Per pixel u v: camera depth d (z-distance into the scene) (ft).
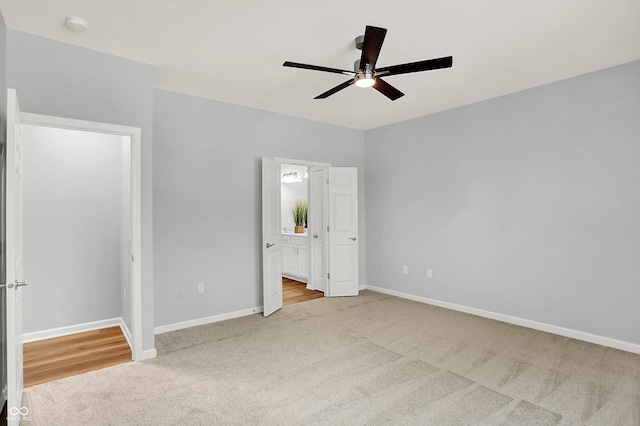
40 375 9.37
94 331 13.06
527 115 13.01
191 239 13.38
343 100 14.19
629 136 10.75
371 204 19.10
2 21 7.95
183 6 7.72
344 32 8.88
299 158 16.74
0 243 7.65
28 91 8.71
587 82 11.57
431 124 16.19
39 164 12.31
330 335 12.29
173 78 11.77
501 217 13.78
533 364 9.93
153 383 8.87
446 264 15.69
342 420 7.31
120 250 13.78
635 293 10.68
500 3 7.63
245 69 11.10
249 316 14.64
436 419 7.34
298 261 21.77
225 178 14.26
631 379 9.03
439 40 9.30
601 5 7.69
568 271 12.03
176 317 13.01
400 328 12.99
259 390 8.53
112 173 13.67
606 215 11.21
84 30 8.61
